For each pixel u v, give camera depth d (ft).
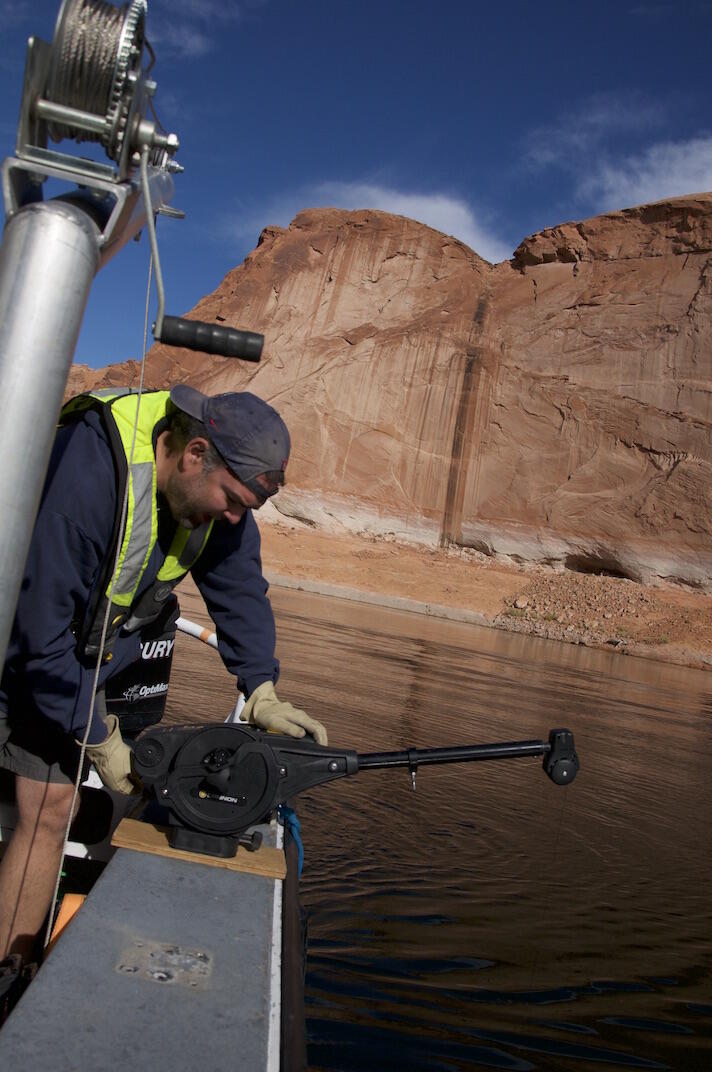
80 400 5.63
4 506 2.94
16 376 2.93
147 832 5.37
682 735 32.50
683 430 147.74
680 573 138.72
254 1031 3.45
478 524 155.74
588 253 173.58
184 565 6.08
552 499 151.64
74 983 3.51
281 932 4.50
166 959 3.86
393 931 9.37
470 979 8.50
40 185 3.33
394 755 5.64
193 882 4.82
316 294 193.67
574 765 5.91
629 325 161.58
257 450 5.40
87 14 3.19
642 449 149.69
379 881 10.81
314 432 163.12
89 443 5.41
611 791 19.31
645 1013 8.37
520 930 9.98
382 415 164.14
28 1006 3.29
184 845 5.20
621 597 120.06
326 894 10.11
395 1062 6.69
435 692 31.99
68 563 5.33
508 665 52.39
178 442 5.61
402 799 15.28
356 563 131.23
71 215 3.02
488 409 160.76
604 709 36.94
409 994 7.97
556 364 164.86
